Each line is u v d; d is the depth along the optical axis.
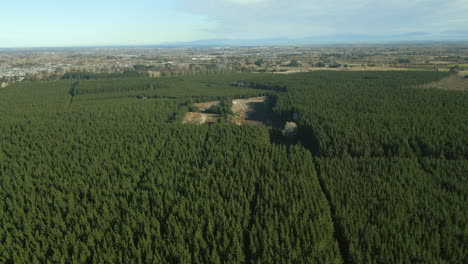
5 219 63.22
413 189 70.19
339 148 98.69
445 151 89.88
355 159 89.19
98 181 79.88
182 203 66.56
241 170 81.56
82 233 59.28
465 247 53.03
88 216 63.97
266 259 53.16
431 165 83.75
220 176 80.50
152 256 54.09
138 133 115.06
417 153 92.31
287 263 52.41
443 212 60.84
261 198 69.56
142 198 70.00
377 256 51.66
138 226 60.56
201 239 56.28
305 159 89.38
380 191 70.75
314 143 112.00
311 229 56.62
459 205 63.72
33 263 52.50
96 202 68.19
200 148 100.06
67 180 80.44
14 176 82.25
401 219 60.00
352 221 59.72
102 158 92.56
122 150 99.25
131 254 55.09
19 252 55.22
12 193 71.62
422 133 98.56
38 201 69.25
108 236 58.03
